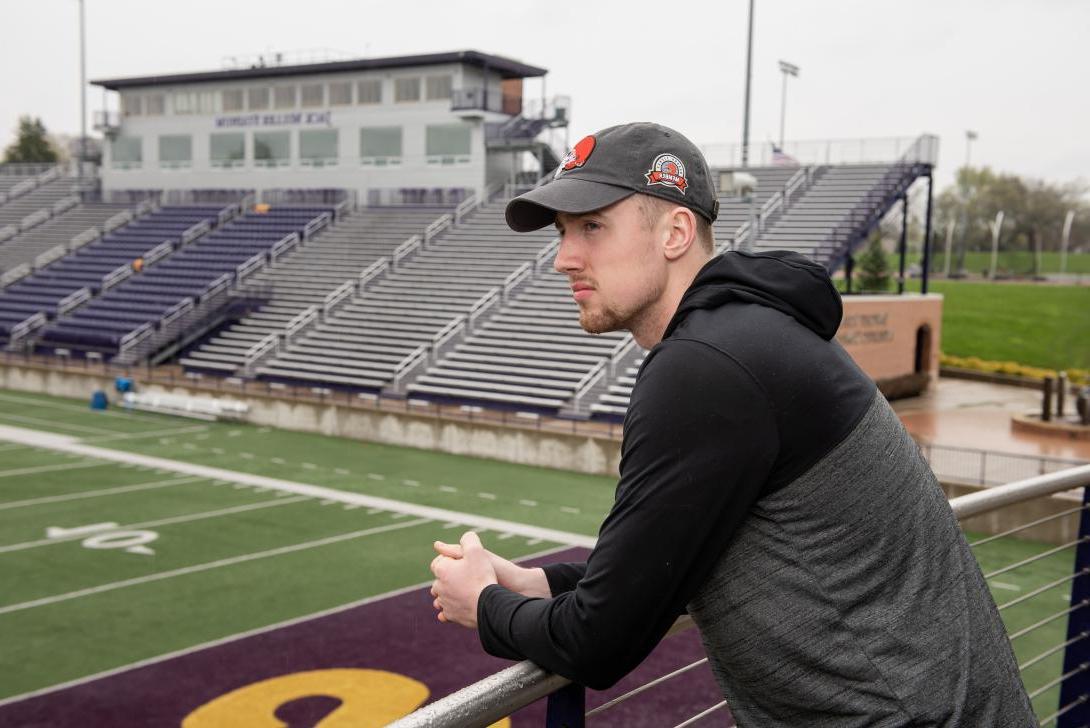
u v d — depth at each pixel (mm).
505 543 16594
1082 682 3543
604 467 22469
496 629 1758
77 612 12859
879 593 1600
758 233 31125
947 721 1579
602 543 1625
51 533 16703
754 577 1608
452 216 38656
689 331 1660
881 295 31672
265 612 12969
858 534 1595
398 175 41281
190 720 9727
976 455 20938
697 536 1548
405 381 28906
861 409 1638
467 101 39000
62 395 33000
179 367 34031
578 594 1638
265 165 44375
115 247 43469
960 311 55438
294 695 10328
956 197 111250
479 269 34500
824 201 32250
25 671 10906
